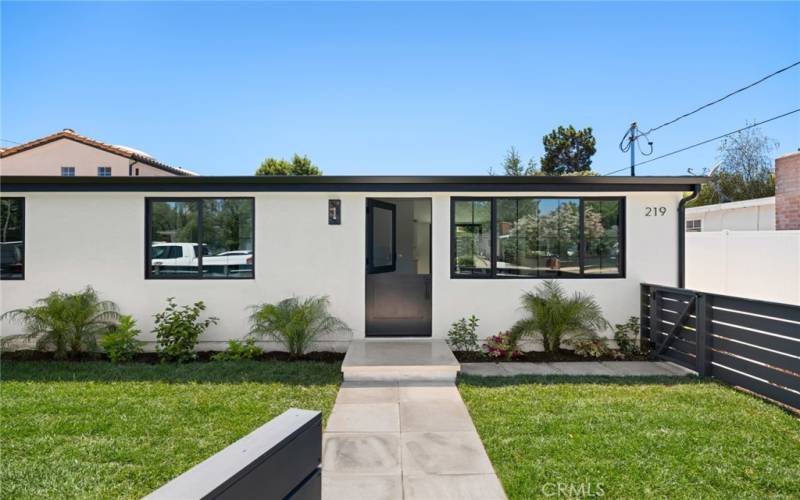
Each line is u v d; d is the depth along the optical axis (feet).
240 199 21.90
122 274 21.57
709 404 14.15
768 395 14.82
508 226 22.08
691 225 47.44
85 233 21.52
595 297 21.93
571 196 21.88
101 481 9.55
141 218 21.56
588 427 12.28
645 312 21.71
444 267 21.90
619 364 19.85
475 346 21.63
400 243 26.63
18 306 21.49
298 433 4.89
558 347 21.24
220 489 3.62
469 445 11.49
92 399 14.55
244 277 21.88
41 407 13.74
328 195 21.77
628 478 9.64
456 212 22.06
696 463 10.26
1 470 9.93
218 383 16.52
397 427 12.68
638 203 21.99
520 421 12.80
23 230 21.61
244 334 21.75
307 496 5.06
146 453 10.78
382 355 18.74
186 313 20.92
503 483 9.57
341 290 21.88
